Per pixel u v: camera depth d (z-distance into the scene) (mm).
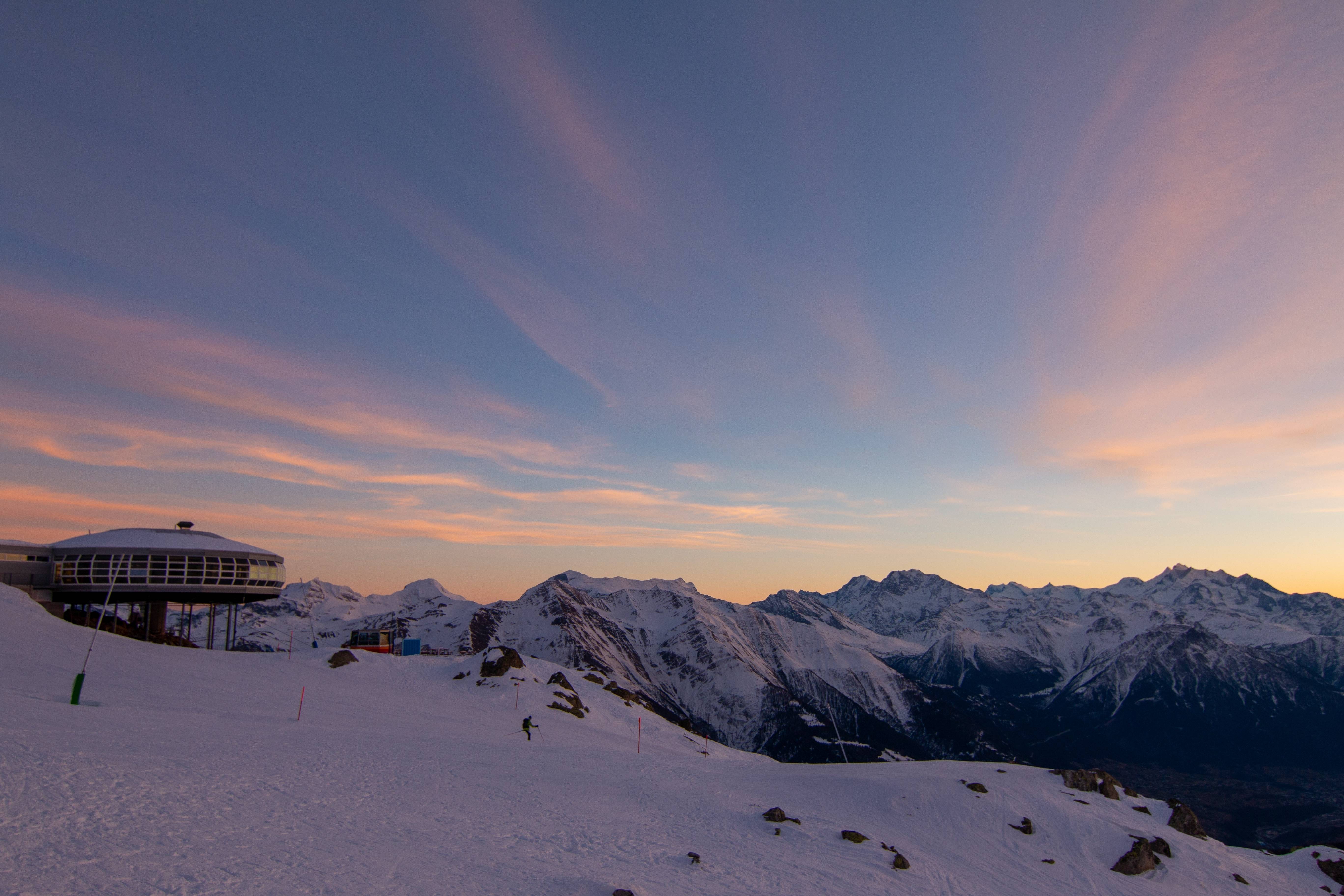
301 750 43875
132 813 26312
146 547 109375
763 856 39094
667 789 51656
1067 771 64812
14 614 81312
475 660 112188
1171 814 62375
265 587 120188
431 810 35750
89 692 54312
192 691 63656
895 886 38000
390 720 67125
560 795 44625
